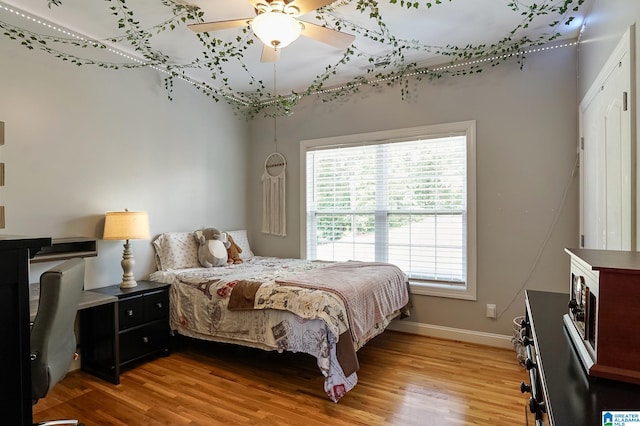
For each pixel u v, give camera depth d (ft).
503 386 8.55
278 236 15.17
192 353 10.80
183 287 10.46
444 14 8.84
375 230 13.09
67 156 9.56
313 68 12.16
